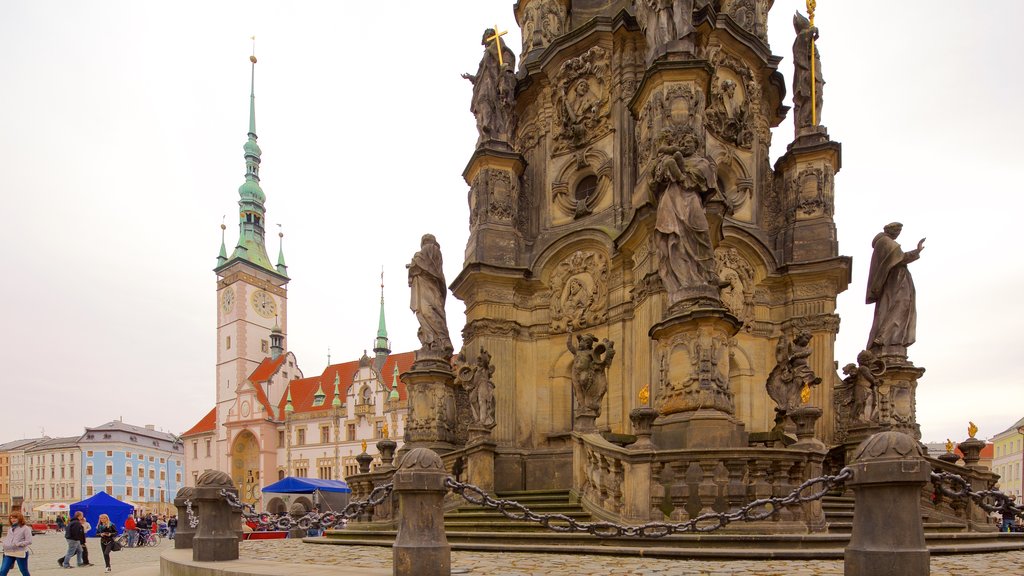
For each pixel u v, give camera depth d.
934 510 16.72
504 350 22.78
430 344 23.03
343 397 93.56
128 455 132.25
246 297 106.31
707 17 21.50
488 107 24.83
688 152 18.61
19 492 136.88
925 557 6.80
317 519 10.61
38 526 66.31
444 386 22.70
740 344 21.94
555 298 23.02
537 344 23.12
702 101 19.36
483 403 18.56
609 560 10.10
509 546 11.84
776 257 23.55
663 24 19.88
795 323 22.20
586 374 15.50
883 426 18.64
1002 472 95.62
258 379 102.25
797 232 23.09
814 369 21.80
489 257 23.52
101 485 128.25
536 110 25.62
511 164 24.44
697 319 15.62
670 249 16.61
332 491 39.03
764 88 25.16
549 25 26.72
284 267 117.00
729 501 11.48
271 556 12.40
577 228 23.06
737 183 23.28
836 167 23.98
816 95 24.20
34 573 18.67
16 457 139.12
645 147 20.03
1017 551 11.59
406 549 8.02
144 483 136.25
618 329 20.52
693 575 8.24
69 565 21.08
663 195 16.95
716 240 18.56
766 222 24.33
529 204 25.17
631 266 20.55
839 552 9.76
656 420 15.98
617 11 24.62
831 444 21.14
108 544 20.03
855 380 19.31
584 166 23.62
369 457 21.83
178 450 149.62
